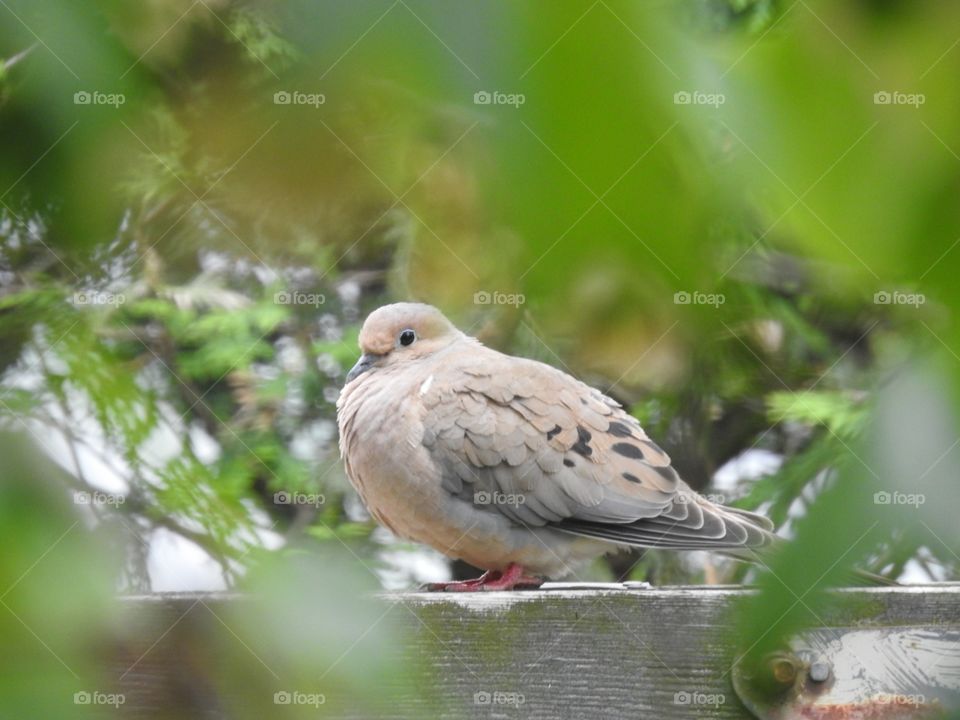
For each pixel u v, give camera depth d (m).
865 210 1.89
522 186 2.00
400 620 5.84
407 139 2.38
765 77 1.96
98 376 4.58
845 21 1.96
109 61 2.89
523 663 5.84
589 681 5.79
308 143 2.61
